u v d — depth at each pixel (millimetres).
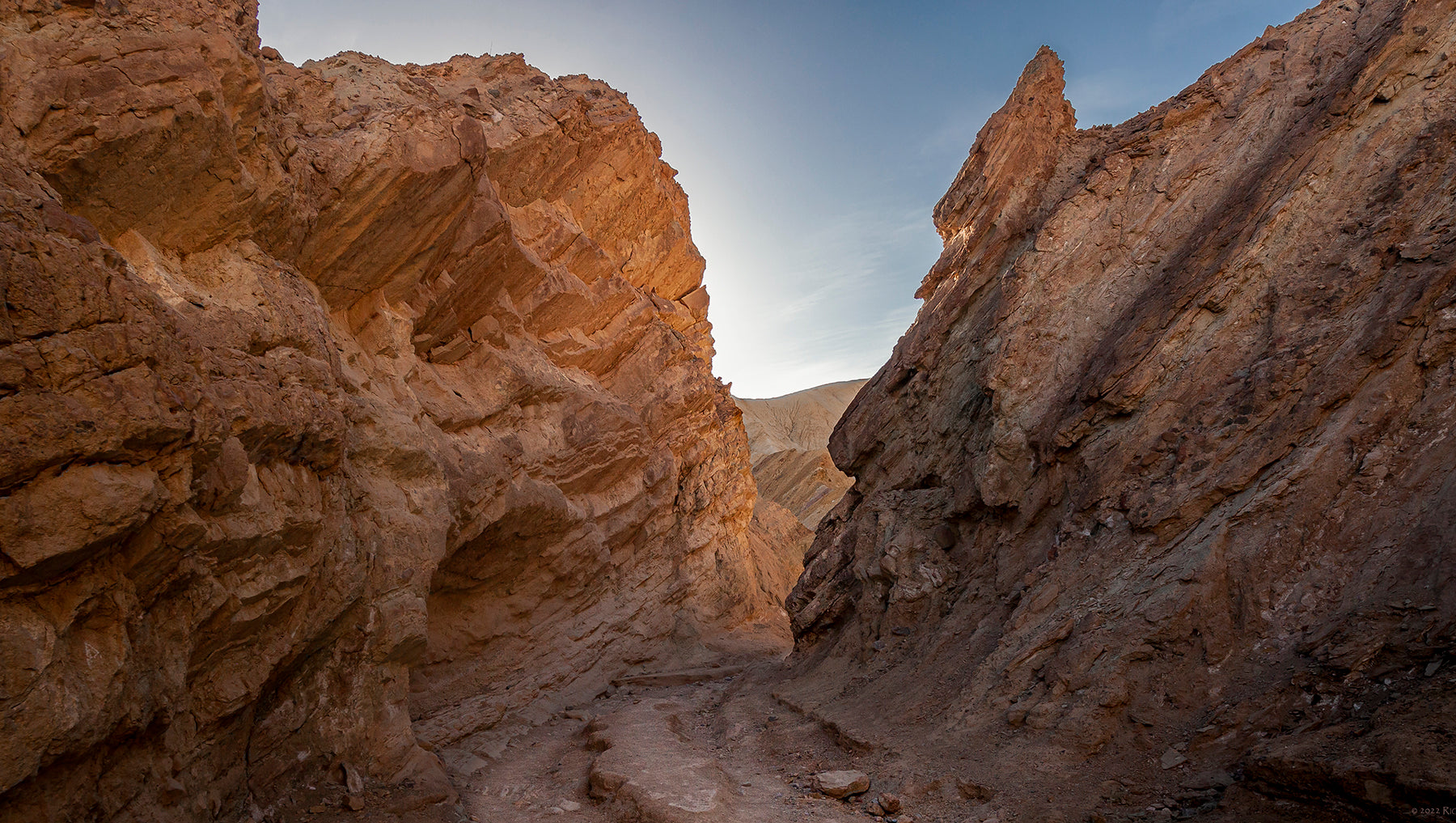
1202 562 9070
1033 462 13102
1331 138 11734
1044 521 12625
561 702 17438
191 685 7688
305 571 8891
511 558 17344
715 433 27953
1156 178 14391
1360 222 10781
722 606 25344
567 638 19109
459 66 20625
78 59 7805
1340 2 14516
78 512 5621
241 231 9688
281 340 9516
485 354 17188
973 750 9484
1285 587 8508
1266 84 14109
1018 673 10094
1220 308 11422
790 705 13953
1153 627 8969
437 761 11094
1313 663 7629
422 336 15398
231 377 8078
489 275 16453
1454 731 5812
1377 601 7605
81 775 5977
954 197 18766
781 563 33156
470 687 16047
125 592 6324
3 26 7480
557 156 20312
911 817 8625
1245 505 9289
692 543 25203
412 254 13773
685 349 26469
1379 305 9695
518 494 16281
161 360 6562
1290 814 6309
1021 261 14852
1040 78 17578
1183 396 11188
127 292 6391
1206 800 7051
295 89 12750
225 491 7395
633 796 9570
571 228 20750
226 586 7719
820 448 50781
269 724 9039
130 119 7988
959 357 16266
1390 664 7004
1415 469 8367
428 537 12008
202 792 7676
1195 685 8414
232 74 9273
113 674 6047
